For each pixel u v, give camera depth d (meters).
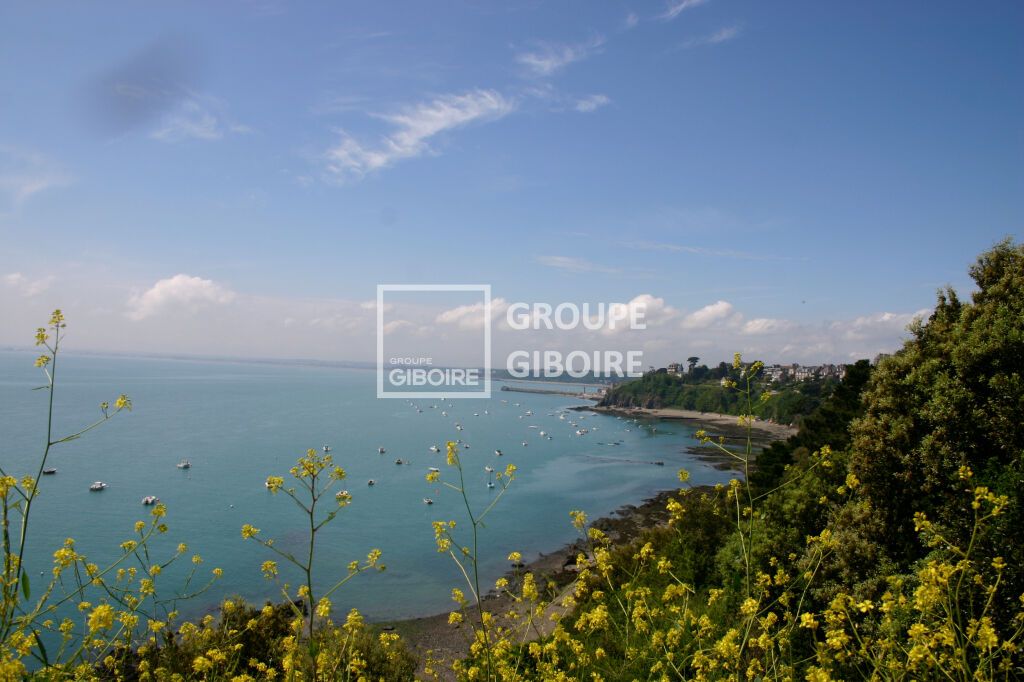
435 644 25.03
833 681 5.20
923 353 14.29
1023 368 12.31
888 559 11.69
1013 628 7.72
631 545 19.44
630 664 6.83
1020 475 9.61
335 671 6.20
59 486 53.00
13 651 4.15
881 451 13.17
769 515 13.56
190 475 60.66
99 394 146.62
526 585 6.91
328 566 36.53
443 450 88.44
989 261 14.95
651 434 118.69
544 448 95.31
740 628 6.10
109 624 4.51
